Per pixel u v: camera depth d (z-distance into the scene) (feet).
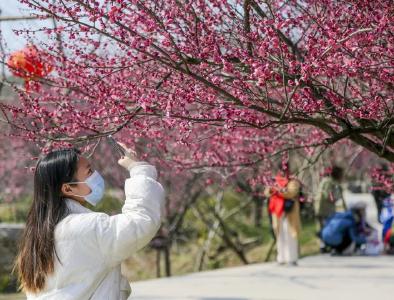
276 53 16.20
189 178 54.85
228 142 22.70
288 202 39.47
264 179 25.70
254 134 23.50
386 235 43.04
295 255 40.04
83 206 12.89
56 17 14.71
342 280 34.68
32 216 12.56
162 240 55.83
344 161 47.65
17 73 17.88
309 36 15.29
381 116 17.56
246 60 15.64
